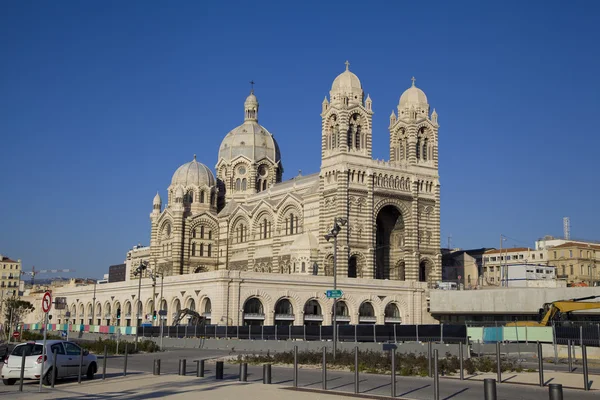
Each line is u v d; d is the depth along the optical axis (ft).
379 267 524.11
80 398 140.77
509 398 139.64
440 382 169.48
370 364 207.82
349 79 505.66
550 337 281.33
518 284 585.63
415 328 301.02
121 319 546.67
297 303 451.12
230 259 592.60
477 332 294.25
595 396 143.95
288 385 162.61
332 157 498.28
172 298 479.82
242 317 431.02
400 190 514.27
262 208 556.51
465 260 605.73
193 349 346.95
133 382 170.81
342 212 481.05
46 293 165.58
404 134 539.29
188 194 619.26
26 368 166.30
